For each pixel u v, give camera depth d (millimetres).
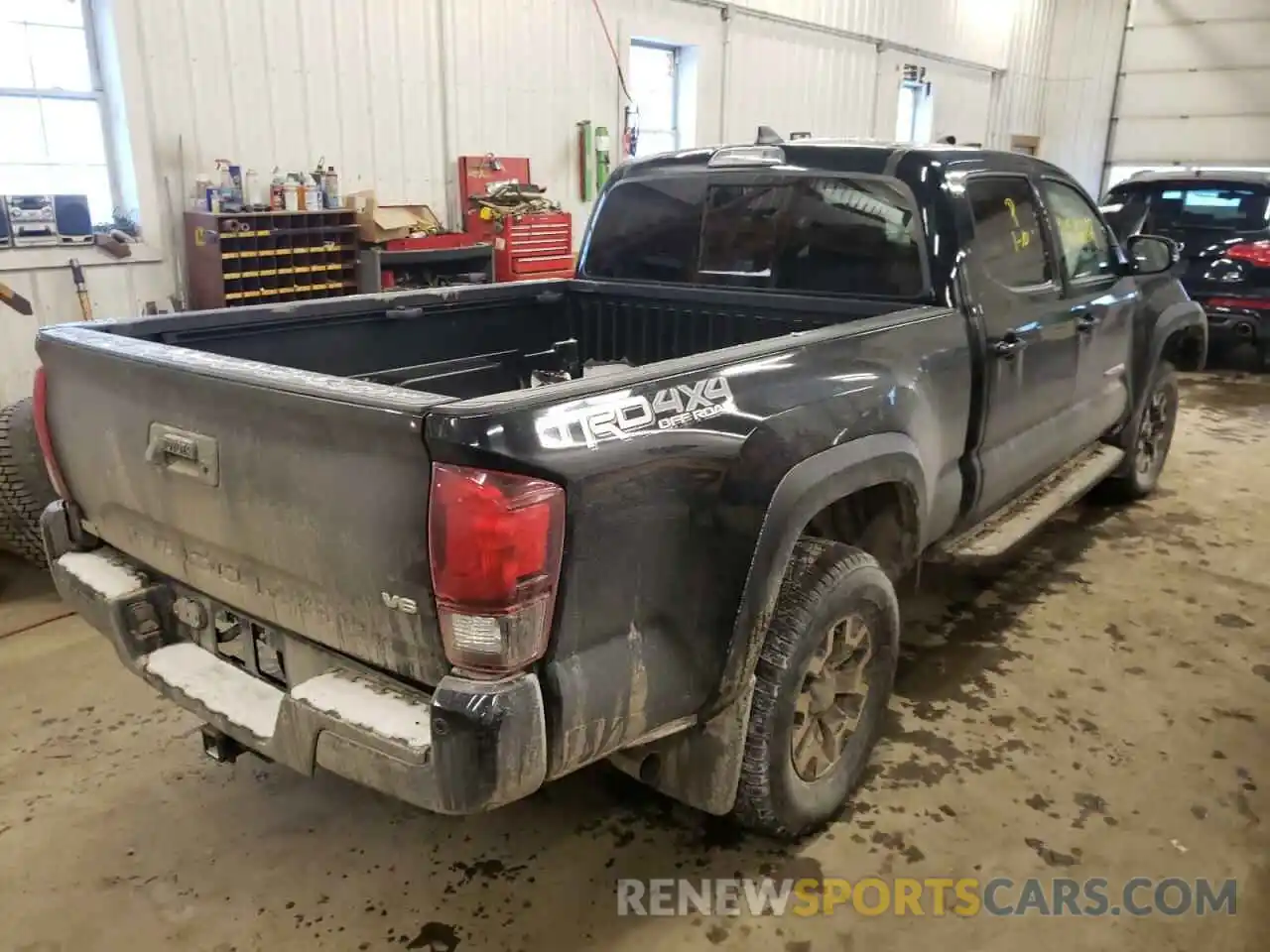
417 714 1673
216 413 1809
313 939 2082
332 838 2410
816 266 3086
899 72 11000
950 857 2361
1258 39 12750
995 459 3105
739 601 1947
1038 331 3205
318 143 5734
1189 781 2676
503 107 6711
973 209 2938
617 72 7441
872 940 2100
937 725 2934
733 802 2158
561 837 2424
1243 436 6414
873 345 2422
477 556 1506
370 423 1562
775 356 2123
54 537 2369
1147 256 4090
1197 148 13516
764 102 9047
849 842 2412
